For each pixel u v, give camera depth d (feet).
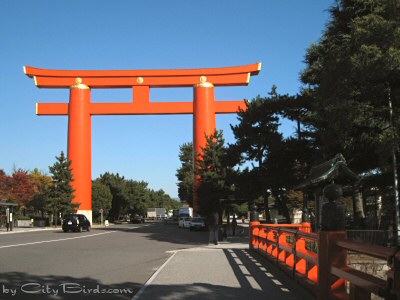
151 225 239.50
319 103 66.54
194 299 28.14
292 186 100.53
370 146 65.36
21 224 208.85
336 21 73.36
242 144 106.63
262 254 51.49
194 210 180.34
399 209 60.59
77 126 188.34
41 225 202.28
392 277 13.35
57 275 40.14
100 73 190.08
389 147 54.08
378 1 56.24
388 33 50.52
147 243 89.25
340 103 57.41
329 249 21.58
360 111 56.39
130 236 117.70
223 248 69.72
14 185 231.09
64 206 189.47
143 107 189.37
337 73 57.93
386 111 57.77
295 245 31.76
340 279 21.56
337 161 42.27
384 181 81.82
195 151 186.09
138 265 48.73
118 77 190.19
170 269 43.09
